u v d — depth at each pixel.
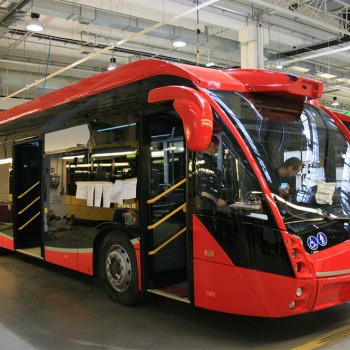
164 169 4.60
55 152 6.30
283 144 4.13
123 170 4.94
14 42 13.41
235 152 3.87
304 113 4.48
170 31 11.92
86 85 5.71
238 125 3.97
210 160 4.00
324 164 4.36
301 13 10.10
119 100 5.04
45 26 12.48
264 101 4.24
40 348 3.95
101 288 5.99
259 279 3.63
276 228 3.61
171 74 4.34
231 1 10.49
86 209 5.55
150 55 15.18
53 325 4.53
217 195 3.92
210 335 4.17
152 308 5.02
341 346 3.79
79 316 4.79
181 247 4.88
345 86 17.92
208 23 11.95
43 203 6.54
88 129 5.59
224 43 12.90
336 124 4.74
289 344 3.88
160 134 4.62
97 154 5.38
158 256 4.69
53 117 6.41
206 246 3.94
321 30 12.72
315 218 3.87
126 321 4.60
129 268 4.95
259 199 3.71
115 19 11.08
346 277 3.76
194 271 4.04
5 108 17.58
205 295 3.95
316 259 3.65
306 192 4.04
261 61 11.23
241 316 4.70
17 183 7.61
